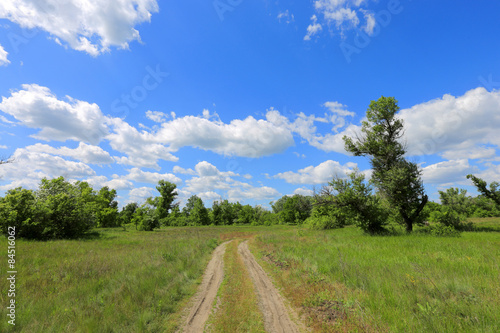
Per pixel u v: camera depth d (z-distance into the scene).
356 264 9.69
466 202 60.88
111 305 6.05
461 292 6.27
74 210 24.03
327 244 17.97
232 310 6.38
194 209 73.19
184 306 6.70
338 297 6.73
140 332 4.89
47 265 10.11
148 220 44.41
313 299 6.82
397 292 6.50
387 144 27.70
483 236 18.89
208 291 8.11
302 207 35.09
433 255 11.32
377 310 5.59
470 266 8.64
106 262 10.73
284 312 6.25
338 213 36.78
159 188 75.62
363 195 26.16
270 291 8.05
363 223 26.34
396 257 11.09
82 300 6.50
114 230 40.12
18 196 21.39
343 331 4.95
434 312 5.10
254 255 15.70
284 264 11.73
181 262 11.62
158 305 6.30
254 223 72.81
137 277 8.59
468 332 4.29
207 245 20.02
